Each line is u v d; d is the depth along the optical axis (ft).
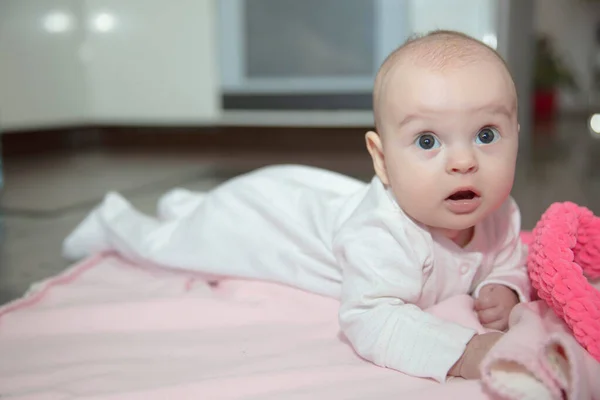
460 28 7.21
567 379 1.66
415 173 2.02
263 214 2.94
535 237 2.16
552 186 5.44
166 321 2.57
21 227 4.51
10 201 5.40
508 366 1.72
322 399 1.82
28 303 2.78
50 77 8.46
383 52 7.97
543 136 9.70
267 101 8.59
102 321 2.56
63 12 8.60
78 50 8.93
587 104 13.19
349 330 2.19
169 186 6.05
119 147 9.26
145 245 3.16
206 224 3.04
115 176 6.68
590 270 2.31
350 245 2.25
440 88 1.96
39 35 8.21
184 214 3.42
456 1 7.20
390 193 2.26
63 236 4.25
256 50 8.48
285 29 8.31
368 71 8.14
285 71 8.43
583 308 1.85
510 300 2.32
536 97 12.32
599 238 2.25
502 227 2.39
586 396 1.63
